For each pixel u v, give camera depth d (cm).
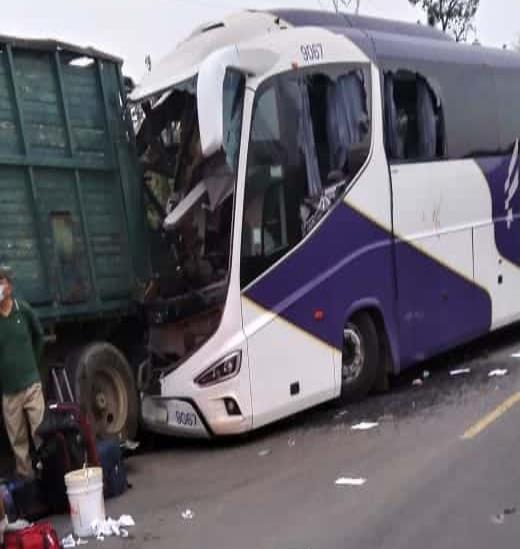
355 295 883
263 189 797
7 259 706
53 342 766
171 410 800
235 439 833
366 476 664
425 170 981
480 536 525
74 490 604
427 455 700
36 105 741
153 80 866
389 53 951
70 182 764
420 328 970
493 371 1014
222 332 769
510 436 730
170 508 646
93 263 776
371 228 902
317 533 556
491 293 1091
